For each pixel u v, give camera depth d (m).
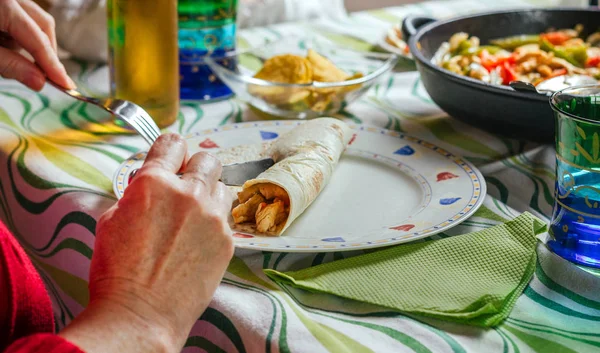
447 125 1.09
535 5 1.76
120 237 0.55
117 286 0.54
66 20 1.29
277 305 0.61
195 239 0.57
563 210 0.69
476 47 1.22
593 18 1.26
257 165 0.86
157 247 0.56
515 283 0.64
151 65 1.00
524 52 1.19
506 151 1.00
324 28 1.56
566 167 0.67
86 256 0.80
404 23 1.18
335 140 0.90
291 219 0.74
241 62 1.29
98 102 0.86
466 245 0.70
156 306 0.55
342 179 0.88
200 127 1.06
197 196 0.57
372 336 0.58
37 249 0.92
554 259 0.69
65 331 0.52
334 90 1.05
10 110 1.09
